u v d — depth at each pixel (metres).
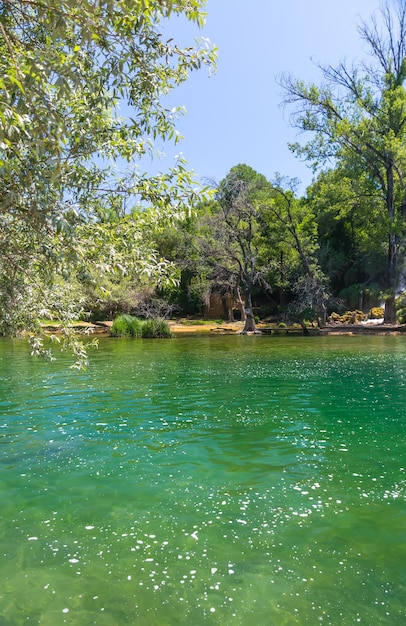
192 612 3.37
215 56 5.37
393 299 36.94
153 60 5.43
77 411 9.71
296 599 3.53
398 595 3.59
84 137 5.76
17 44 4.26
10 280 6.16
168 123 6.19
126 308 40.28
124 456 6.84
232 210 37.94
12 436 7.86
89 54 4.92
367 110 35.84
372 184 37.88
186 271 50.38
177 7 4.11
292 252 41.72
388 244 38.03
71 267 5.72
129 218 6.57
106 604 3.46
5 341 26.47
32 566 3.96
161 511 5.02
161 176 6.05
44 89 4.09
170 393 11.70
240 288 48.06
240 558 4.09
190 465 6.47
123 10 3.84
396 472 6.21
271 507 5.12
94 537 4.45
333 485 5.76
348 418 9.12
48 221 4.20
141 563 4.00
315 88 36.41
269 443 7.51
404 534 4.52
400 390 11.95
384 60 35.91
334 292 49.44
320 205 40.38
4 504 5.19
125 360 18.88
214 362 18.09
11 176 4.24
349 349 22.77
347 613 3.38
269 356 20.11
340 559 4.08
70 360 18.02
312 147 37.62
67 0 3.52
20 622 3.25
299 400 10.83
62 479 5.94
